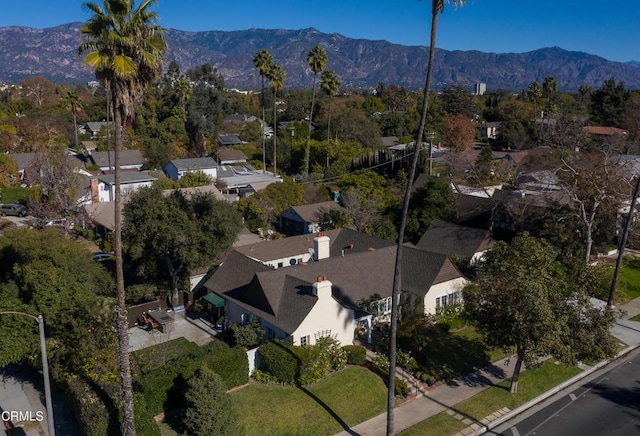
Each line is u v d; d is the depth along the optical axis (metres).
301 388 27.95
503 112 150.50
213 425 22.69
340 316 31.84
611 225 50.47
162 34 21.69
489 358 32.84
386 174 80.94
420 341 31.70
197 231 37.25
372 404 27.25
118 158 20.78
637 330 38.06
